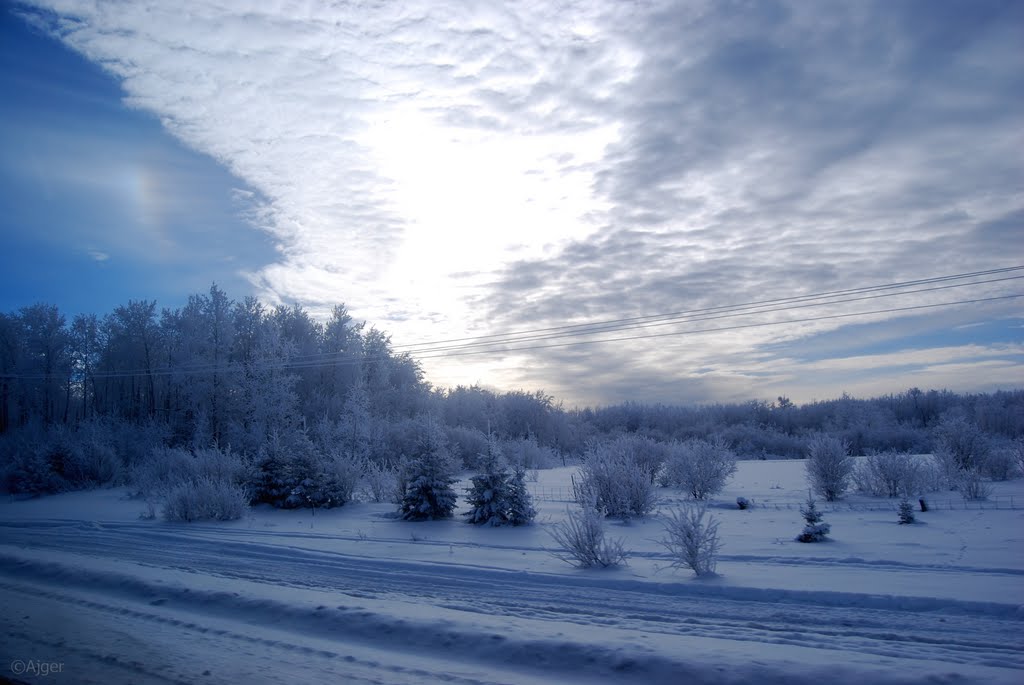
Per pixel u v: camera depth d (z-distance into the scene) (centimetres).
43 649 729
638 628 778
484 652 705
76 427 5331
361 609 856
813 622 787
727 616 827
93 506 2739
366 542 1583
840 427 6425
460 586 1062
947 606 819
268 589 1016
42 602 980
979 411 4856
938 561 1077
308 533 1758
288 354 4984
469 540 1584
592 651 668
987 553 1126
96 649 725
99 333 6228
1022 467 2655
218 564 1328
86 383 6166
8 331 5991
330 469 2486
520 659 681
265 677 631
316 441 4144
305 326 5828
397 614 830
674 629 770
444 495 2028
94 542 1691
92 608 934
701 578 1025
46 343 5944
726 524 1664
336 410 5094
